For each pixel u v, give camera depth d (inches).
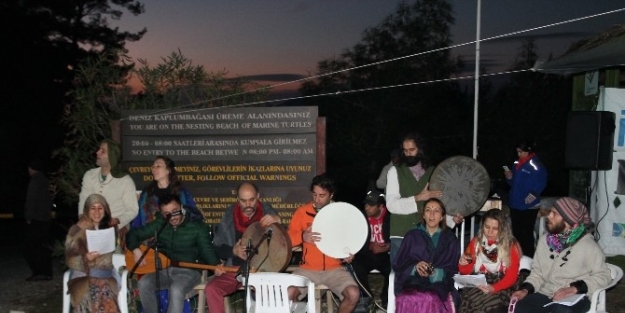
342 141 618.2
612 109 365.7
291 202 300.7
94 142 351.6
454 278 232.4
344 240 251.3
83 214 257.4
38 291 359.6
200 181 305.7
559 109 715.4
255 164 302.8
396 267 242.5
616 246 367.2
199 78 356.8
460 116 665.6
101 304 251.6
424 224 244.5
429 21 630.5
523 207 351.6
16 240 660.1
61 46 1002.1
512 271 235.1
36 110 990.4
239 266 252.5
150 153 308.8
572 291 222.7
